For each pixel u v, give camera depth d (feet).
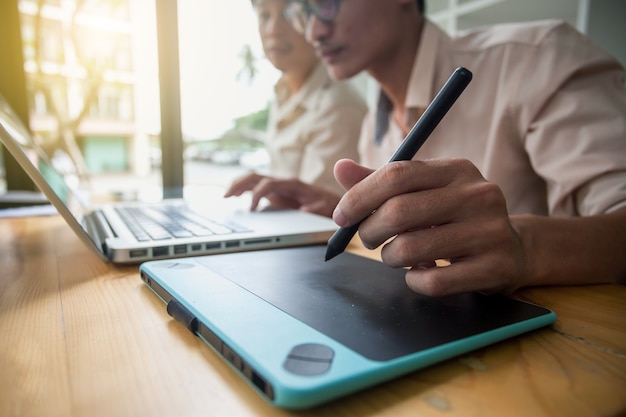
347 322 0.75
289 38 4.24
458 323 0.76
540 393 0.59
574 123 1.85
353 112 3.99
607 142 1.72
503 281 0.92
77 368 0.65
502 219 0.92
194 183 3.88
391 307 0.84
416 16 2.70
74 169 3.51
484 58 2.41
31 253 1.51
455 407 0.56
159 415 0.54
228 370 0.65
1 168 3.62
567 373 0.65
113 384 0.61
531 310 0.84
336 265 1.17
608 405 0.56
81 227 1.25
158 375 0.63
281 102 4.72
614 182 1.58
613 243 1.16
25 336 0.78
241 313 0.77
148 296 1.01
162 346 0.73
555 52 2.05
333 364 0.58
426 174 0.90
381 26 2.59
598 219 1.22
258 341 0.65
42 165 1.90
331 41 2.61
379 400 0.57
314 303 0.84
